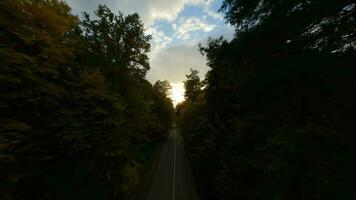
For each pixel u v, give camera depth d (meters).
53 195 9.20
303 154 5.50
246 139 10.07
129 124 15.20
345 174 4.73
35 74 7.19
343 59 4.84
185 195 18.44
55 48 7.57
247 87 6.99
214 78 15.31
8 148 6.00
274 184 6.93
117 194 14.92
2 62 5.66
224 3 6.70
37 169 8.20
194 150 22.09
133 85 17.52
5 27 6.09
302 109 5.80
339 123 5.02
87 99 10.47
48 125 8.31
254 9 6.06
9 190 6.72
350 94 4.89
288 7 5.13
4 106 6.22
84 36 15.39
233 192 11.05
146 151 28.56
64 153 9.92
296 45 5.66
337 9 4.70
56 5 8.20
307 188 5.68
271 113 6.60
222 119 14.51
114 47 16.75
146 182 20.59
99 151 11.49
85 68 11.33
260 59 6.30
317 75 5.21
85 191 11.40
